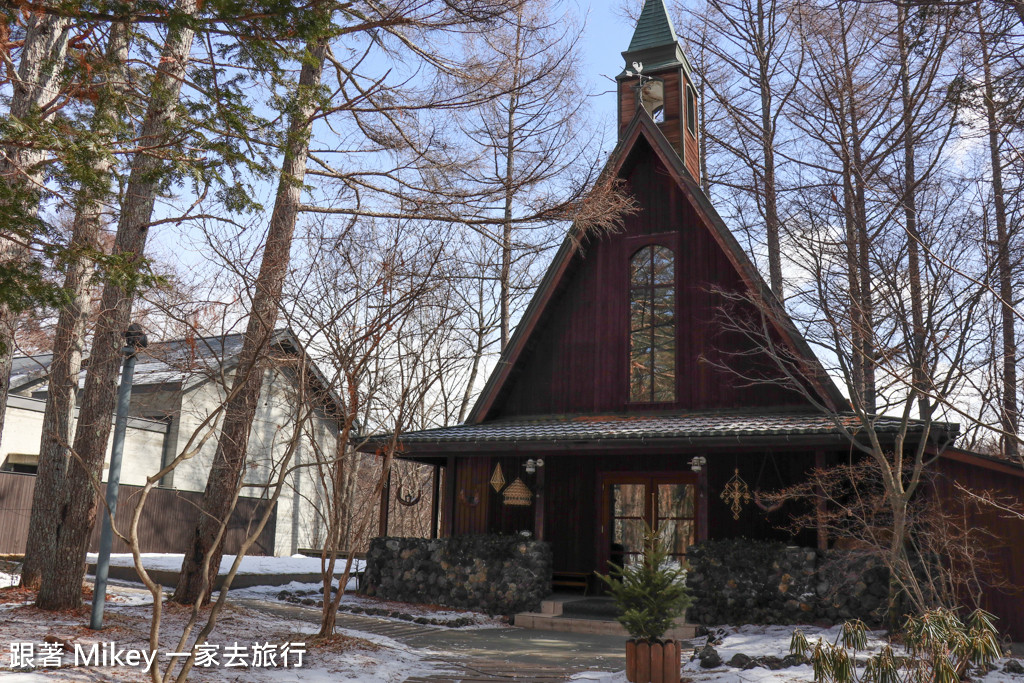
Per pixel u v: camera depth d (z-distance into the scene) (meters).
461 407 29.83
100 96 8.33
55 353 12.49
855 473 14.41
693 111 23.27
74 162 7.78
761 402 17.83
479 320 24.66
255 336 12.46
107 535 10.73
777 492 16.61
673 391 18.80
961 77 15.37
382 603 17.12
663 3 22.95
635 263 19.95
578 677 10.12
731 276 18.72
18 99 10.34
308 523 30.45
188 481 26.02
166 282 8.48
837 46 18.11
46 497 12.09
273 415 29.16
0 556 18.12
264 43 8.28
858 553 13.84
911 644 9.25
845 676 8.67
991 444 20.20
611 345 19.62
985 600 14.09
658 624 9.64
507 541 16.84
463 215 14.66
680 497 17.98
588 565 18.34
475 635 14.06
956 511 14.31
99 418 12.34
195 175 8.79
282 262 11.73
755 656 11.02
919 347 13.44
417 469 33.56
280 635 11.64
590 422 18.56
